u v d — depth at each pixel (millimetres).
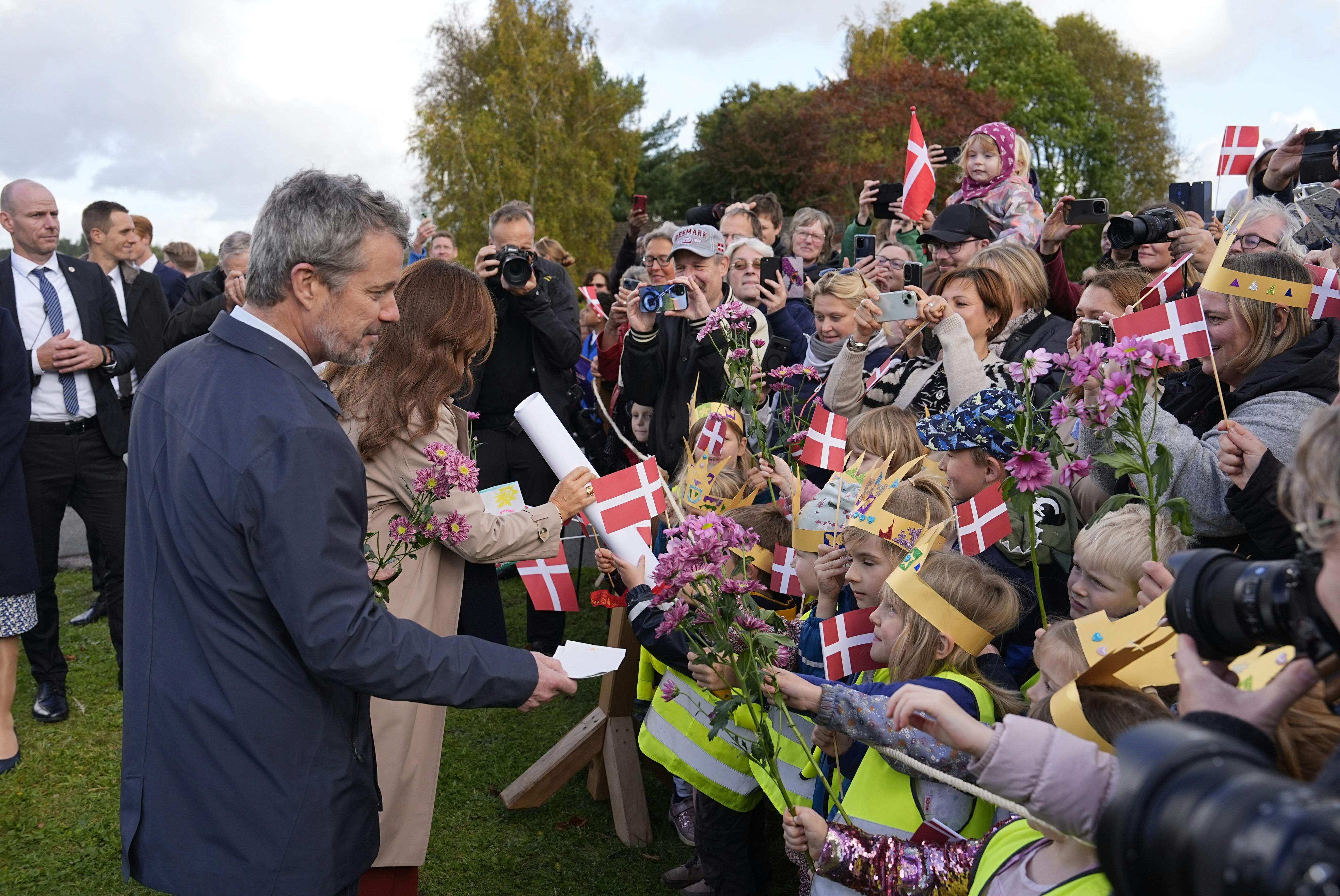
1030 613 2578
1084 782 1286
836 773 2305
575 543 5641
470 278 2553
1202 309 2287
